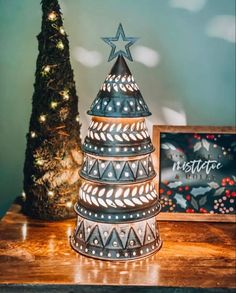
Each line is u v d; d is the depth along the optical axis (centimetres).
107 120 99
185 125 138
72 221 124
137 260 102
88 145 102
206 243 112
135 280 94
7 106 141
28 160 123
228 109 141
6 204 147
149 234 104
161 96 140
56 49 115
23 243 110
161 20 135
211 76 139
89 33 135
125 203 99
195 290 92
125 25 135
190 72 138
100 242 101
